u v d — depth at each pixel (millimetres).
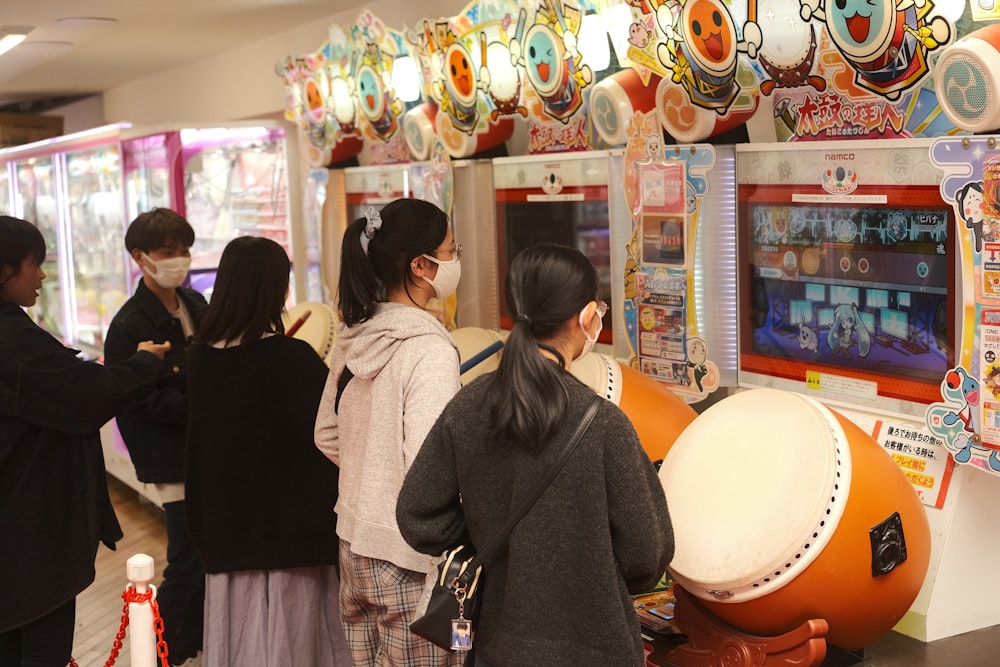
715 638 2256
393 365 2256
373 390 2293
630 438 1688
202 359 2799
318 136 5070
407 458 2146
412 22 4629
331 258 5160
